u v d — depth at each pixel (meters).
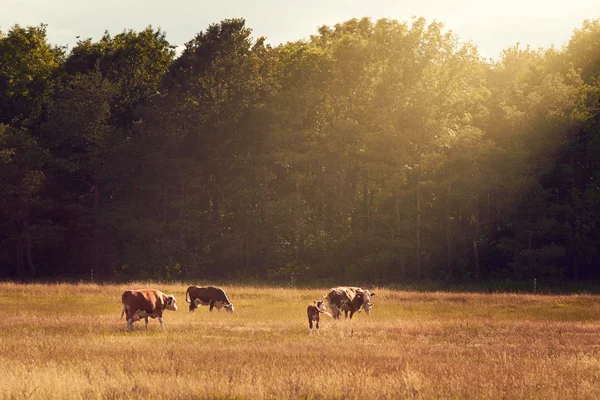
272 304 30.33
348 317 25.89
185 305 29.66
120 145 56.22
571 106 53.72
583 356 15.22
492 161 52.16
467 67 55.66
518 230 51.72
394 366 13.77
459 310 29.30
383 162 54.47
